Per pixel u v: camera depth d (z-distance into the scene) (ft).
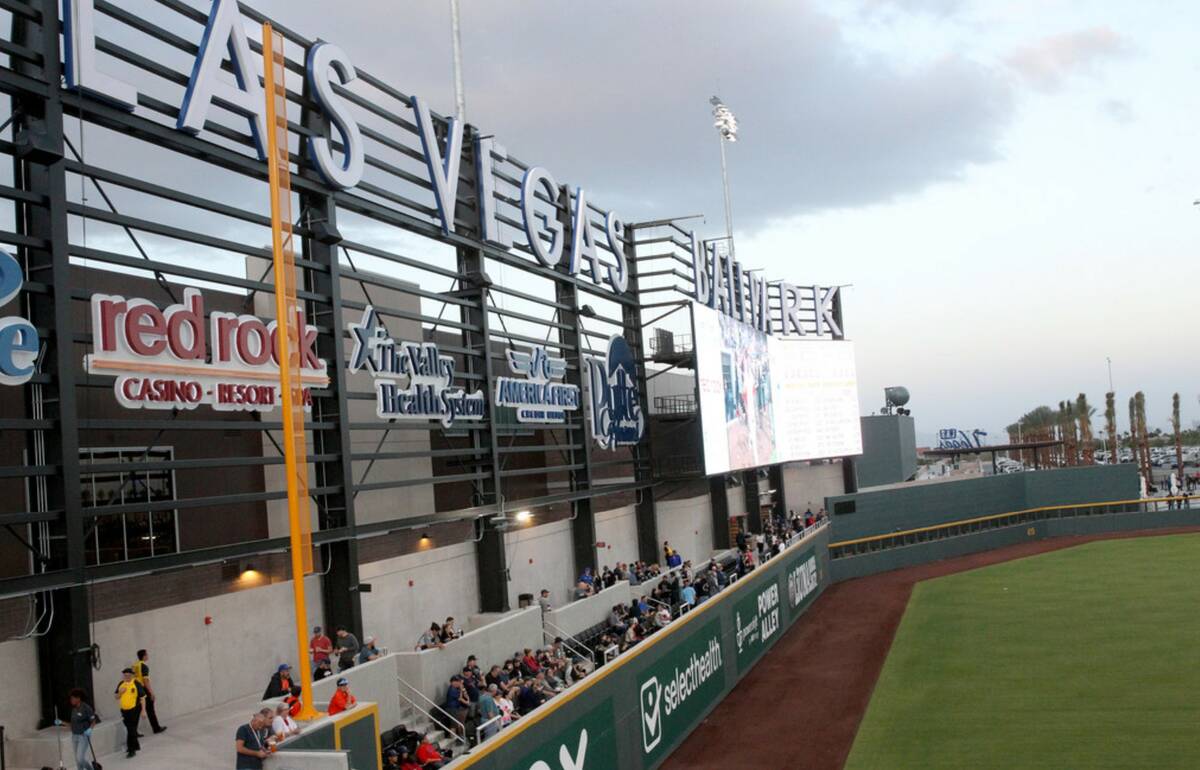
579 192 117.60
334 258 72.74
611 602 100.73
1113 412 335.88
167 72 59.57
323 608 72.18
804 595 134.41
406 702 66.44
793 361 184.34
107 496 63.41
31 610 51.24
